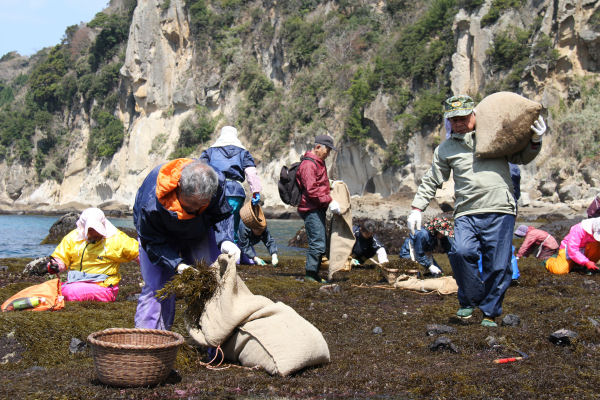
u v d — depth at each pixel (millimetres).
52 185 86500
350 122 54688
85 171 84125
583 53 45812
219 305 4215
